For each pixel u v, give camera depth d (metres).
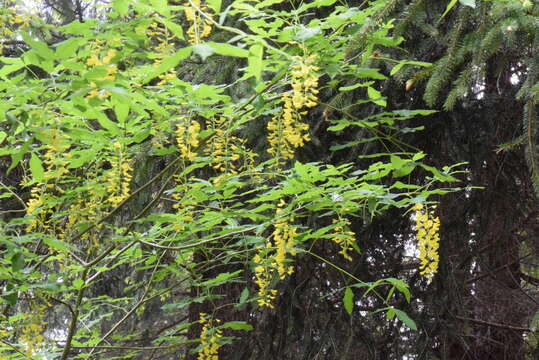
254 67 1.64
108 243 4.88
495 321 5.74
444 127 4.98
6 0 2.74
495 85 5.35
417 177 5.27
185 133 2.91
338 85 4.59
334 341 5.04
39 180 3.00
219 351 5.56
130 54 2.41
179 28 1.93
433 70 3.20
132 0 2.00
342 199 2.98
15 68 2.21
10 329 3.54
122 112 2.22
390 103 4.75
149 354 6.78
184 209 3.14
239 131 4.68
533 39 2.81
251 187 4.77
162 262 5.27
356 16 2.45
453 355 5.49
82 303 4.17
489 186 5.37
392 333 5.25
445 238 5.23
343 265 5.34
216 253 5.31
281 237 3.20
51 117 2.45
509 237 5.95
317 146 4.88
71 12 5.46
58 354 3.74
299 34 2.21
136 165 4.58
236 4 2.00
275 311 5.22
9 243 2.60
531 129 3.14
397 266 5.41
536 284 6.45
